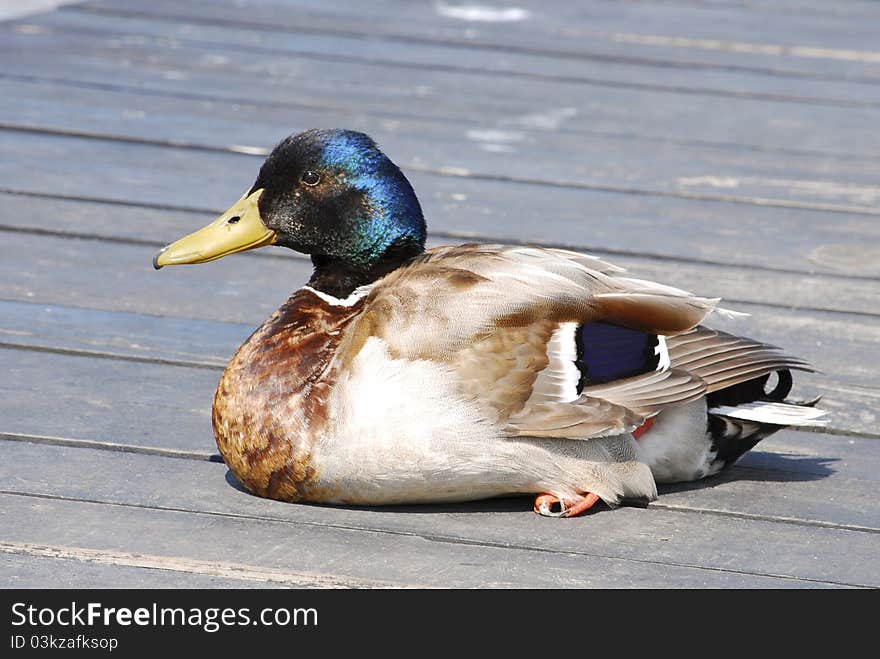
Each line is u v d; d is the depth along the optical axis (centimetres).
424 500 600
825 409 724
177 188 1017
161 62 1301
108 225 948
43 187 1005
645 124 1192
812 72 1355
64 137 1105
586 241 943
